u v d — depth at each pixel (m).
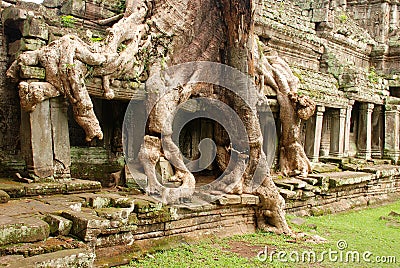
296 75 13.98
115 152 10.41
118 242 6.73
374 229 10.26
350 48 19.20
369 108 17.12
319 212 12.04
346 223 10.91
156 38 9.35
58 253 5.11
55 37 8.84
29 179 7.58
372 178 14.48
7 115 9.16
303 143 14.66
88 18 10.25
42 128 7.68
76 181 7.91
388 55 21.05
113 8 10.69
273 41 14.69
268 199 9.36
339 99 15.31
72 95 7.69
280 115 12.47
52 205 6.50
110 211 6.63
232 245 8.27
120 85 8.69
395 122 17.78
